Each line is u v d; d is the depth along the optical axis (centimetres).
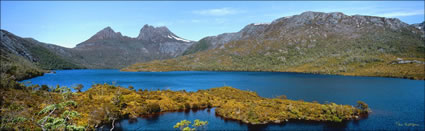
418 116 7494
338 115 6962
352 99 10975
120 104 7381
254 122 6359
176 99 8981
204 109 8038
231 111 7331
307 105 8156
